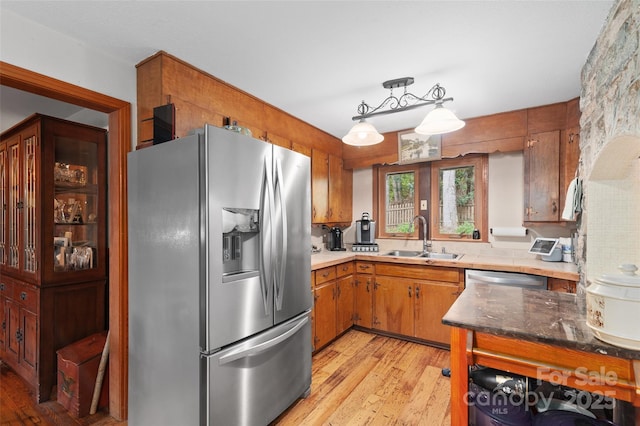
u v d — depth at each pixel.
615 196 1.79
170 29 1.69
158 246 1.69
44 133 2.33
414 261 3.07
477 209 3.43
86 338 2.41
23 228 2.50
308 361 2.18
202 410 1.49
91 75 1.86
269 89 2.46
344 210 4.00
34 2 1.47
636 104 1.23
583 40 1.78
